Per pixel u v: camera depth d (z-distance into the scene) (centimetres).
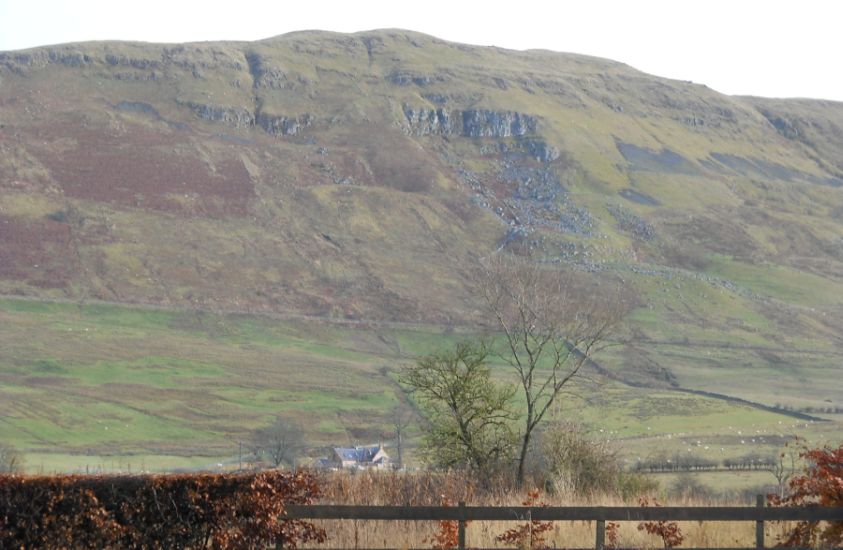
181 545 2797
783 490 4762
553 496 4756
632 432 18575
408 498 4356
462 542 2930
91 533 2748
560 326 8031
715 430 19412
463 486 4766
